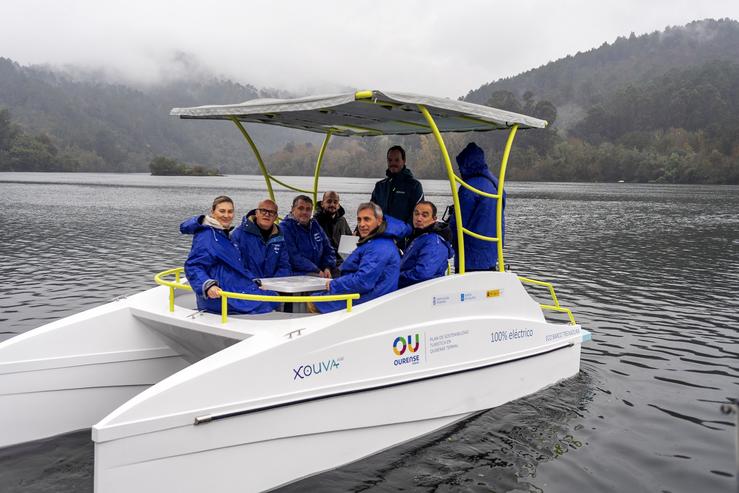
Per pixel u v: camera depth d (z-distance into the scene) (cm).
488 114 540
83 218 3106
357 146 6956
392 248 510
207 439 400
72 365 501
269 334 444
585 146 17975
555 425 573
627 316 1086
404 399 503
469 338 553
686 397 673
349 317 463
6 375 477
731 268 1706
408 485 458
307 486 443
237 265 509
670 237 2594
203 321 479
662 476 494
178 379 394
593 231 2855
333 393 455
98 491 365
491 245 616
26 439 489
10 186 7312
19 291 1222
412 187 687
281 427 431
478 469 489
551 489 469
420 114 591
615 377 733
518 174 15850
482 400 576
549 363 655
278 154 10631
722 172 14175
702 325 1020
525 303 618
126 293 1217
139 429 375
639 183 14838
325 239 649
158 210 3725
